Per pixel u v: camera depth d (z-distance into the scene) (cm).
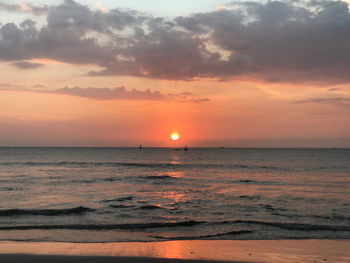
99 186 2942
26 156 10981
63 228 1334
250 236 1233
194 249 1027
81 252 968
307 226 1395
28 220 1512
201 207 1900
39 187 2803
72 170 4984
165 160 9494
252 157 12606
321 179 3903
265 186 3102
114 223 1461
